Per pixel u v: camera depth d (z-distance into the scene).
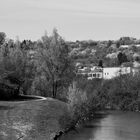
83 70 182.12
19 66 89.25
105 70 173.12
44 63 91.00
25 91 97.50
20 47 97.69
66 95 87.56
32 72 94.56
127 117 87.00
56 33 92.44
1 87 80.50
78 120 71.75
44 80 92.44
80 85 106.44
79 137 56.56
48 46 91.56
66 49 91.88
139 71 136.75
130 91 118.19
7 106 64.50
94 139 55.84
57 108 70.69
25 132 48.44
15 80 86.25
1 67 80.81
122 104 113.75
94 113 93.06
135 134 61.19
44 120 58.59
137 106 110.19
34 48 96.88
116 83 125.94
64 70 91.44
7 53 91.19
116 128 67.12
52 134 53.06
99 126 69.19
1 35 98.56
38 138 48.25
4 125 49.00
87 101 81.56
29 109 63.66
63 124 61.53
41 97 87.62
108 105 116.94
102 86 125.56
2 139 42.00
